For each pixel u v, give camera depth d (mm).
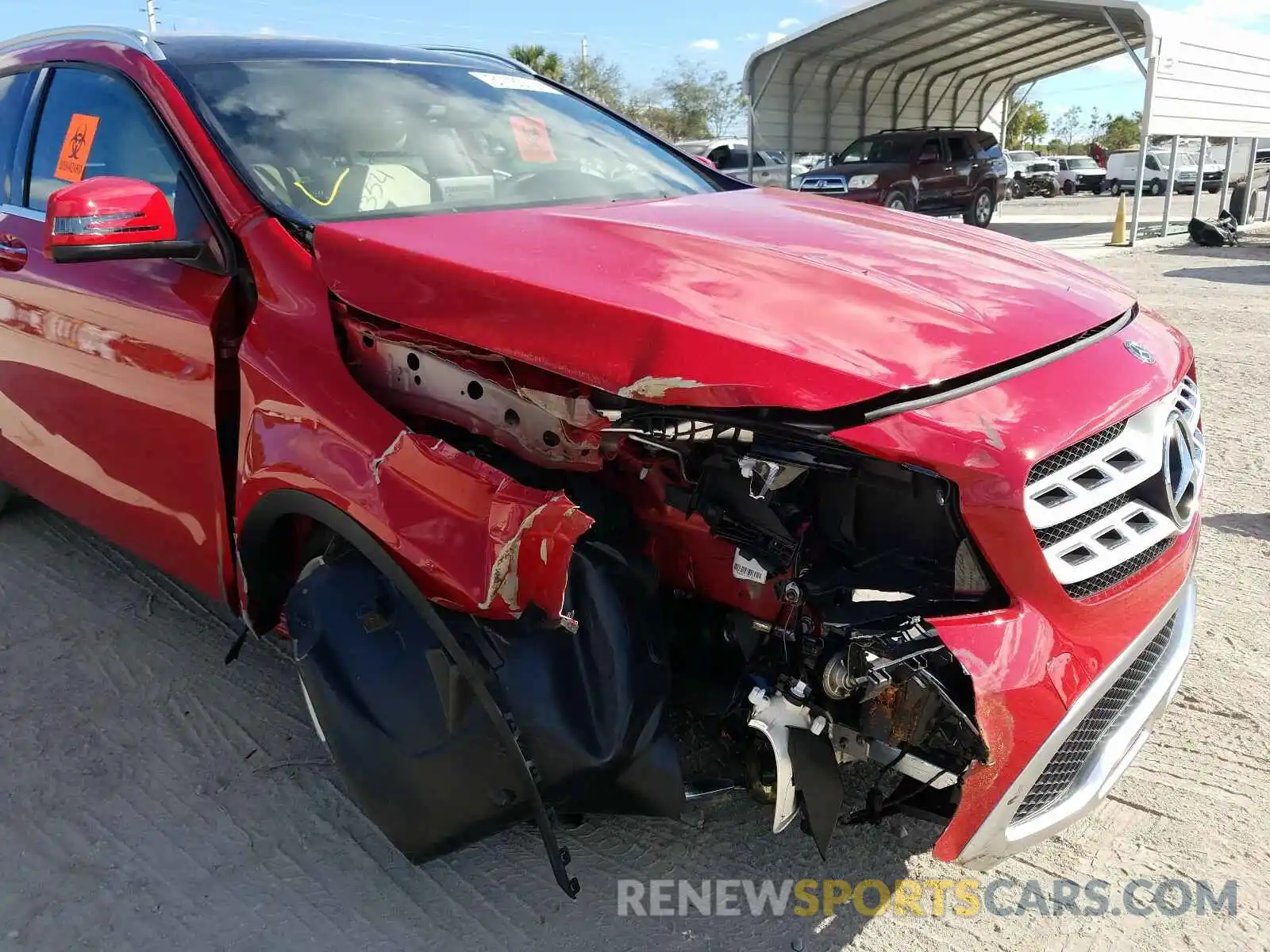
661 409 1957
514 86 3707
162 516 2869
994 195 22000
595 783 1988
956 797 1980
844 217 2961
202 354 2561
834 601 2035
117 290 2850
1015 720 1850
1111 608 2012
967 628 1849
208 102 2842
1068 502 1932
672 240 2416
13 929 2250
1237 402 6391
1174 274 13055
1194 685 3162
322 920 2277
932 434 1865
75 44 3326
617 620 2066
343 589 2174
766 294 2123
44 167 3299
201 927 2260
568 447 2072
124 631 3455
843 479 2098
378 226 2479
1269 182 23750
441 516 1996
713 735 2293
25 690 3123
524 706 1955
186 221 2695
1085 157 39750
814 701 2012
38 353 3209
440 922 2275
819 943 2209
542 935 2234
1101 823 2584
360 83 3227
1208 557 4070
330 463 2176
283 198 2650
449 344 2197
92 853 2480
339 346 2352
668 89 52375
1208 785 2713
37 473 3500
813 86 23656
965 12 19922
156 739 2906
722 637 2295
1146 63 16703
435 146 3125
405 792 2041
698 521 2205
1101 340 2320
